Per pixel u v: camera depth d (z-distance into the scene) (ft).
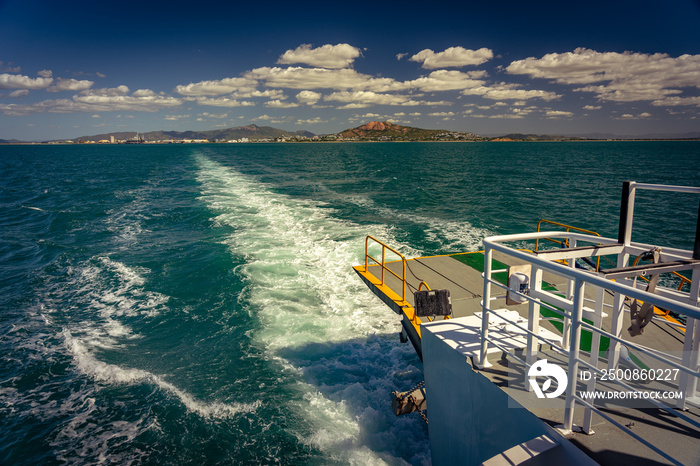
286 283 42.19
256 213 80.89
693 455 8.93
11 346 33.63
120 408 26.20
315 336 32.35
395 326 33.24
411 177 169.48
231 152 554.87
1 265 56.08
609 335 8.30
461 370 13.26
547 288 22.62
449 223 73.05
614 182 147.95
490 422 12.02
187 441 23.34
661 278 44.86
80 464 22.15
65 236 71.82
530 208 92.07
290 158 364.17
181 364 30.32
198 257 52.85
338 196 109.50
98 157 433.07
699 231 10.23
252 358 30.30
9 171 242.17
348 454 21.68
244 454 22.29
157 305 40.19
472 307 21.31
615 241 12.59
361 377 27.40
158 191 127.95
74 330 36.04
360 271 27.86
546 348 13.53
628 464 8.77
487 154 434.71
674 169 209.67
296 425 23.89
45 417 25.58
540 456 9.44
